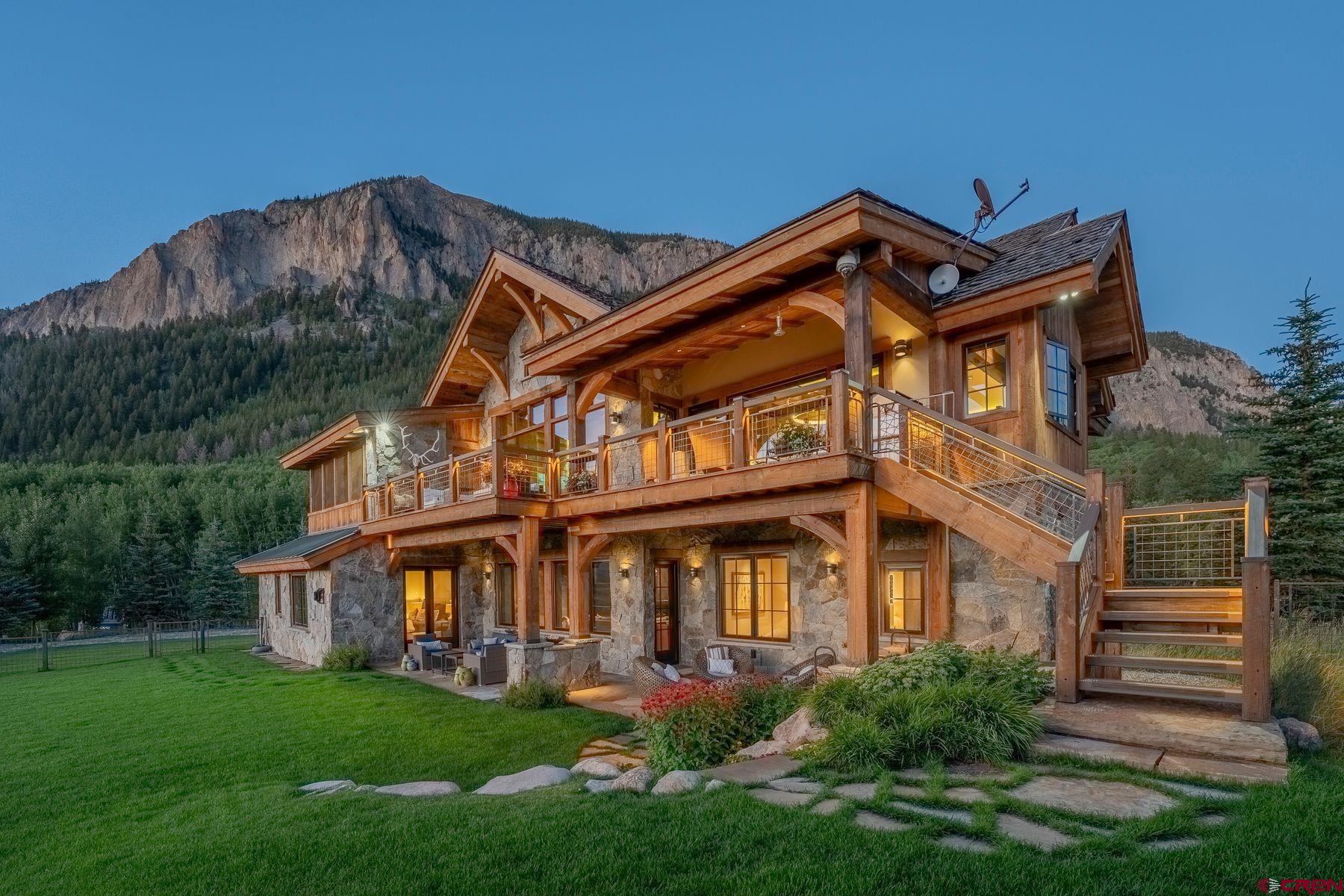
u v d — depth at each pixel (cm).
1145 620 665
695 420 964
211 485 5197
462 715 991
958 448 941
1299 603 1280
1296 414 1476
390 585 1686
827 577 1081
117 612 3547
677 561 1337
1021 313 909
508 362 1781
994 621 916
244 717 1002
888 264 848
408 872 387
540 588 1574
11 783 703
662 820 423
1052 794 423
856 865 339
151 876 425
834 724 568
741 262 926
